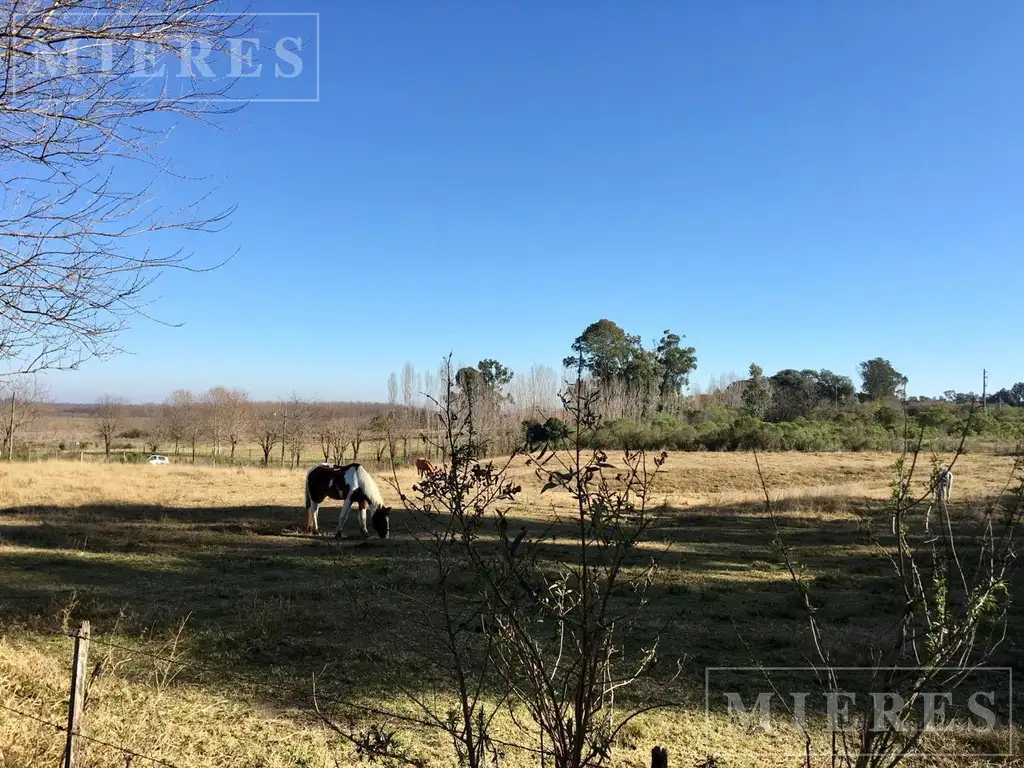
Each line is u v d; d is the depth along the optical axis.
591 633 2.54
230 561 10.52
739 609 8.08
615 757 4.27
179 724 4.45
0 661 4.96
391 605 7.29
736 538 14.27
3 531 12.67
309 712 4.77
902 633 2.66
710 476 27.94
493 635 2.69
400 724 4.63
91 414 51.12
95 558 10.39
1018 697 5.47
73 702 3.21
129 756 3.49
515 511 15.67
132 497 18.75
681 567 10.68
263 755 4.12
